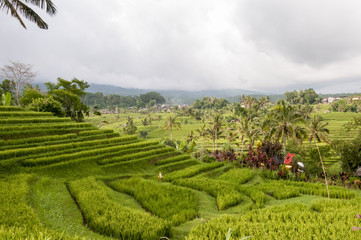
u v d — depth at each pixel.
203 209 13.97
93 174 20.03
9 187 13.35
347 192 15.42
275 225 9.11
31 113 30.94
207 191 17.38
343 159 24.97
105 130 31.27
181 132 114.31
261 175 23.11
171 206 13.86
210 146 78.88
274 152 27.98
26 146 21.89
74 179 18.34
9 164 17.55
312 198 14.95
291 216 10.34
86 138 27.91
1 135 22.23
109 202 13.00
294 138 38.34
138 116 181.62
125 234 9.55
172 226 10.97
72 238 6.80
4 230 6.27
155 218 10.92
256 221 10.06
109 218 10.97
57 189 15.55
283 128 38.16
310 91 180.62
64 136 26.00
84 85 61.09
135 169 23.19
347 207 11.52
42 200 12.63
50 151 22.06
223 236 8.50
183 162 26.34
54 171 18.61
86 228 10.41
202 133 69.38
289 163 23.38
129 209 12.16
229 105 189.62
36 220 8.86
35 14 18.59
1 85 59.75
